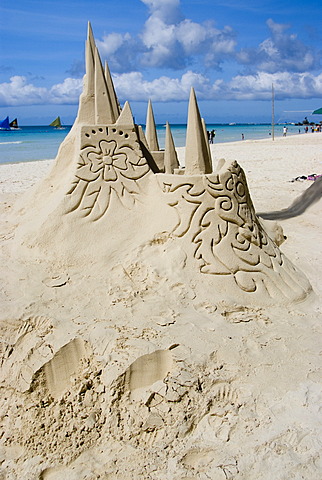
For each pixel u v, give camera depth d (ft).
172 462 8.91
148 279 13.92
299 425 9.53
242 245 14.79
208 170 16.22
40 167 55.31
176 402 9.90
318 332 12.58
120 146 16.40
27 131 232.73
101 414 9.98
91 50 21.02
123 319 12.30
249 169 50.34
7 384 11.02
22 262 15.58
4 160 67.72
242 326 12.52
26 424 10.12
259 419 9.71
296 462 8.71
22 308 12.89
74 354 11.28
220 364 10.94
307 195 29.27
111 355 10.77
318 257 19.06
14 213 23.03
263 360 11.21
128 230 15.58
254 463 8.76
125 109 16.39
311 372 10.96
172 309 12.87
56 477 8.95
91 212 16.02
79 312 12.76
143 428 9.56
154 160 19.95
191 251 14.42
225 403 10.12
